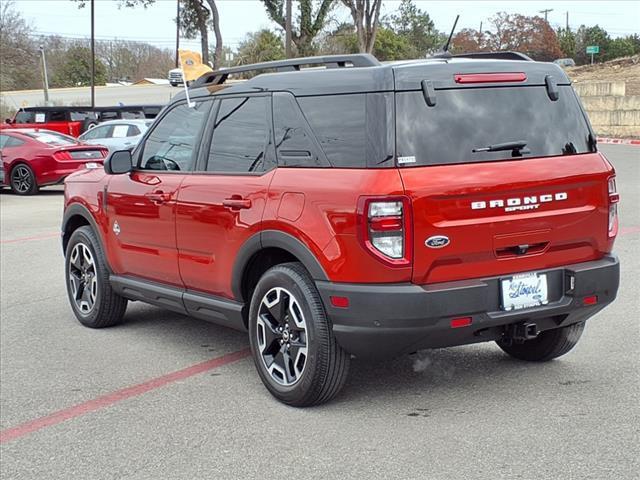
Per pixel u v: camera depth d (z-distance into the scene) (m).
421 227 4.28
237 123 5.35
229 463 4.15
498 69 4.68
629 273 8.12
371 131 4.41
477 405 4.77
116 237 6.48
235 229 5.11
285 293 4.84
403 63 4.58
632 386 4.99
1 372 5.89
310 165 4.71
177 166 5.86
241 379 5.52
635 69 41.69
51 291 8.60
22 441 4.60
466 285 4.39
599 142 29.58
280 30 41.34
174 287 5.95
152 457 4.29
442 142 4.43
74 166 18.95
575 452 4.05
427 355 5.81
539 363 5.54
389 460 4.07
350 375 5.41
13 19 58.44
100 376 5.71
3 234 12.55
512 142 4.61
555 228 4.66
